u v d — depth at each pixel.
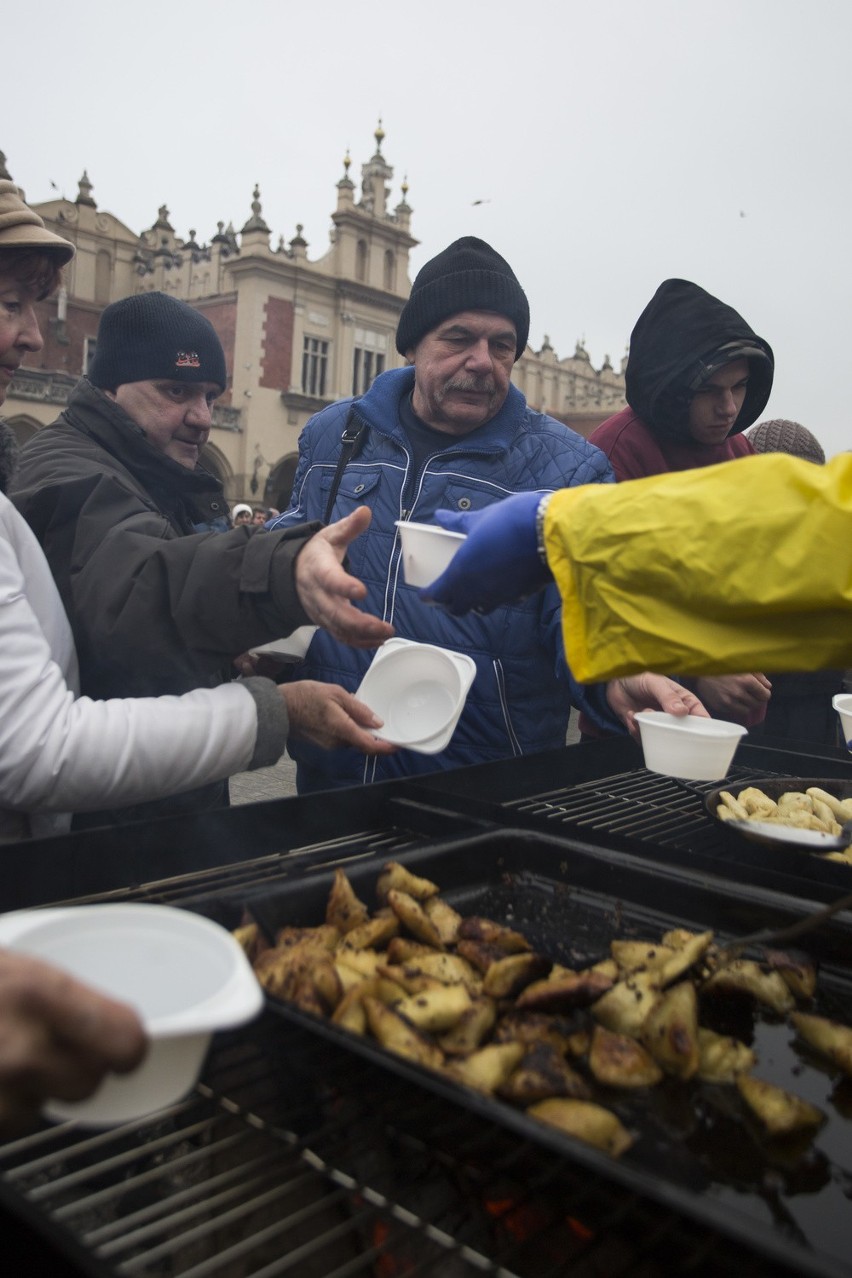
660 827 1.79
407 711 1.84
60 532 1.77
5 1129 0.53
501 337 2.22
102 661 1.69
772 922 1.24
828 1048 1.04
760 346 2.85
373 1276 0.79
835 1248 0.75
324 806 1.55
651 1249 0.68
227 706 1.51
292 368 29.39
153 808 1.96
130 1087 0.65
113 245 29.17
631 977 1.06
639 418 3.03
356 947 1.14
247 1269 0.82
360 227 30.84
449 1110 0.75
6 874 1.16
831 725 3.23
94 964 0.69
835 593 0.85
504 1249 0.78
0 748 1.30
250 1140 0.83
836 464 0.89
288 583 1.51
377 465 2.37
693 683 2.62
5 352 1.77
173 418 2.19
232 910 1.13
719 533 0.89
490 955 1.14
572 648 1.04
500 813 1.61
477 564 1.13
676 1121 0.91
